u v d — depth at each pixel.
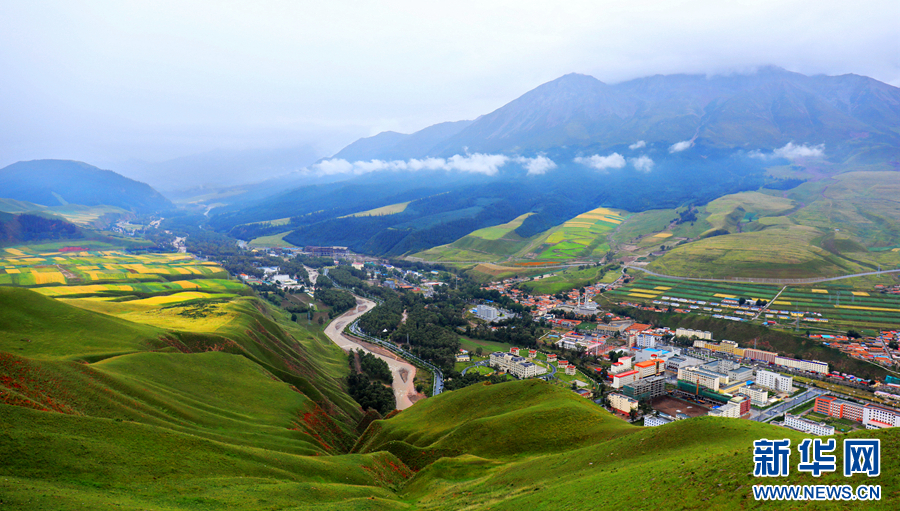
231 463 102.25
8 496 68.12
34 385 114.38
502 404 170.38
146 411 127.44
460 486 110.19
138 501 77.31
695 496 66.75
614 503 72.94
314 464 117.62
